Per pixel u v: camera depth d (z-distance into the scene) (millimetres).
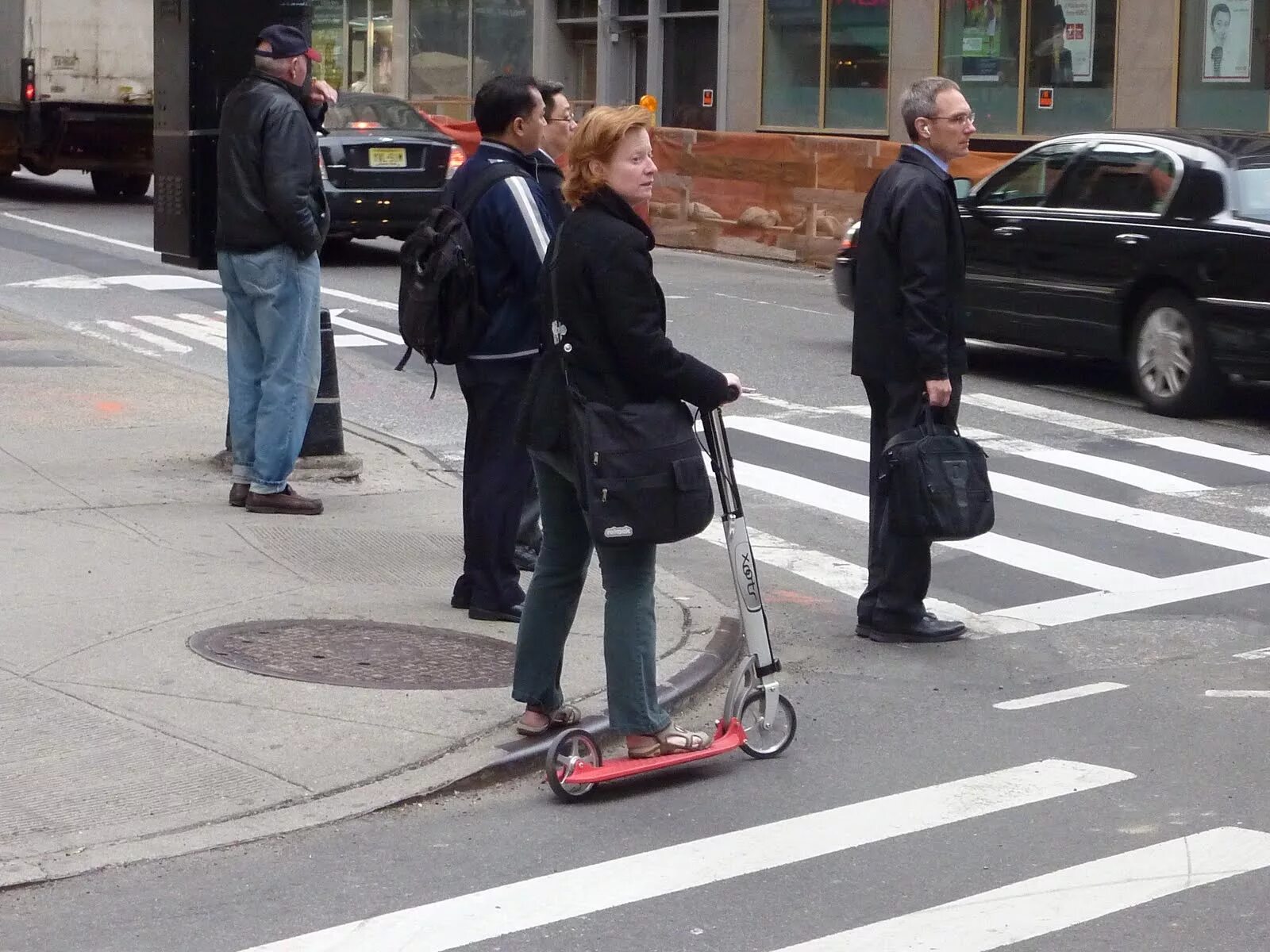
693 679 6219
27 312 15555
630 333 4934
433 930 4262
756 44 29016
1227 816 5086
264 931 4250
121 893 4449
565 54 34062
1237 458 10719
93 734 5414
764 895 4492
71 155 25297
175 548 7680
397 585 7293
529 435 5234
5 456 9422
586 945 4180
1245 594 7816
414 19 37375
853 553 8562
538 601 5434
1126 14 22984
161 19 9453
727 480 5410
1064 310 12680
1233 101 21969
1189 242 11703
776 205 22219
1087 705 6223
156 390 11570
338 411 9445
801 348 14609
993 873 4648
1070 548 8609
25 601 6750
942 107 6668
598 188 5031
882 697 6312
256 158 8117
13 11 25156
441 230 6363
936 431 6789
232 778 5141
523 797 5234
